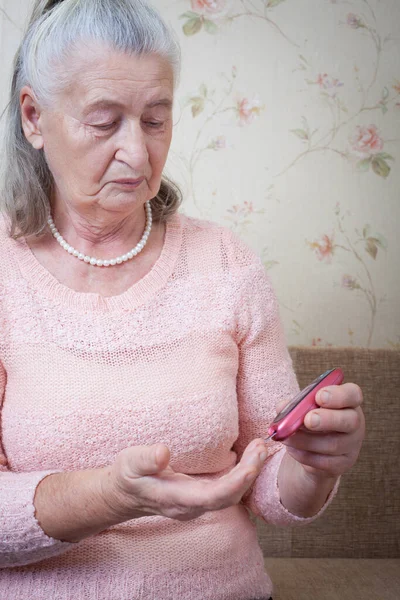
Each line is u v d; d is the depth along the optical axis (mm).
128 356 932
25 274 968
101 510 779
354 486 1563
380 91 1952
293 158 1932
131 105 860
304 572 1451
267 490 971
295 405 782
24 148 990
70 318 939
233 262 1034
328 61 1933
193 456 932
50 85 869
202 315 981
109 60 845
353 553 1556
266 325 1030
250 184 1922
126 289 991
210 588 919
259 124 1918
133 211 986
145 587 893
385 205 1965
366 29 1942
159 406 908
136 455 705
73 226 986
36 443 896
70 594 885
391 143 1960
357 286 1964
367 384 1592
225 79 1904
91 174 887
